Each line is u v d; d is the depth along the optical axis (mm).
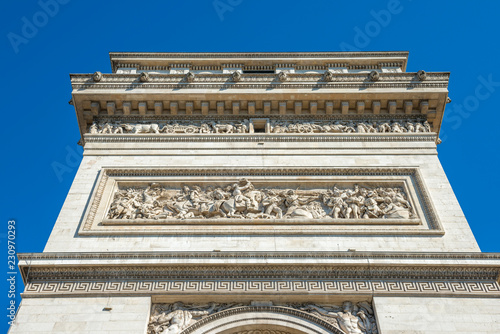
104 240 29828
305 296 27000
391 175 34688
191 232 30188
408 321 25719
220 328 26016
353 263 27719
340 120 39688
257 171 34719
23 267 27750
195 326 26047
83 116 39875
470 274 27656
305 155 36250
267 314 26531
